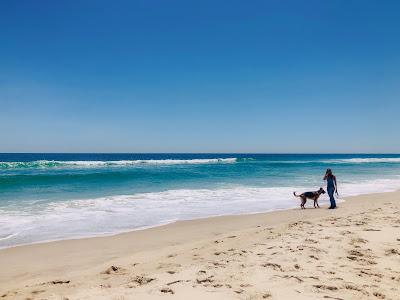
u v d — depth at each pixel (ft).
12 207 46.85
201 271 18.95
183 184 79.92
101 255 26.35
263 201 56.03
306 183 84.28
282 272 18.72
